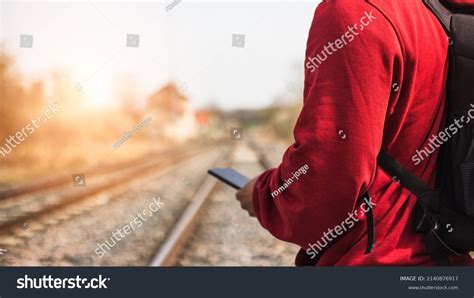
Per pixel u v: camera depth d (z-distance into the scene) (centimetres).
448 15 122
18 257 367
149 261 377
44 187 563
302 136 112
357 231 119
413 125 116
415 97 115
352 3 112
